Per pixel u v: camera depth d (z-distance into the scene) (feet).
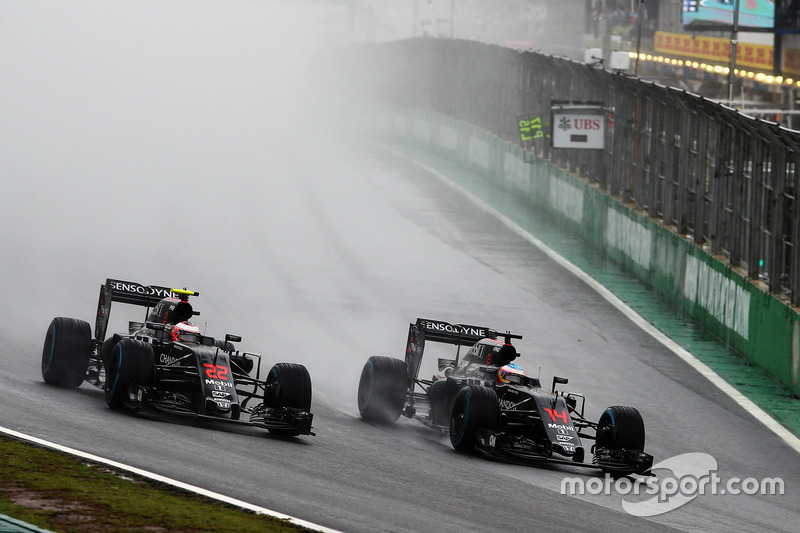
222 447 132.26
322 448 142.72
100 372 167.22
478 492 127.65
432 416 168.04
